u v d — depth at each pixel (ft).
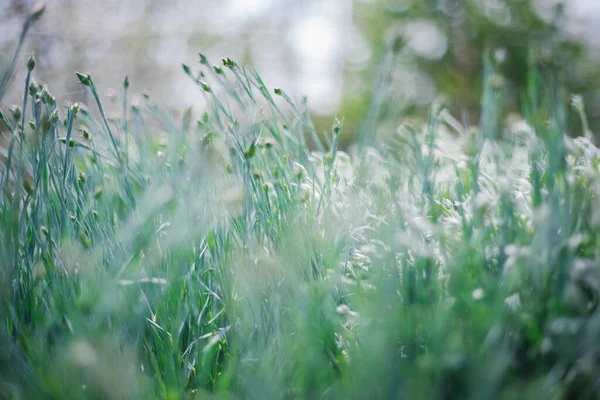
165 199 1.87
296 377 1.78
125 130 2.17
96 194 1.97
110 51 7.84
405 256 1.81
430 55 14.46
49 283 1.91
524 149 2.32
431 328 1.75
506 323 1.76
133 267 1.89
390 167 2.10
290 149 2.29
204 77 2.14
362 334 1.79
